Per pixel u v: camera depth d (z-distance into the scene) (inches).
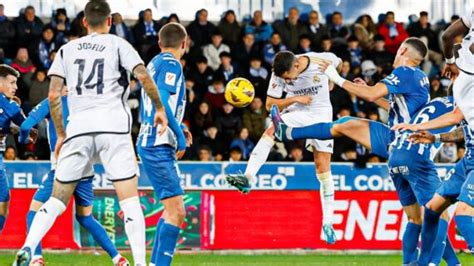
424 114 1076.5
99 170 1609.3
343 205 1675.7
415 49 1095.0
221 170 1657.2
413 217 1103.0
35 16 1988.2
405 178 1089.4
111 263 1387.8
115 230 1611.7
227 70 1977.1
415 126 1015.6
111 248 1109.1
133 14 2145.7
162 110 917.8
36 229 909.2
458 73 1084.5
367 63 2047.2
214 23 2154.3
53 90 931.3
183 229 1641.2
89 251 1600.6
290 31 2068.2
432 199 1039.0
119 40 925.8
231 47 2032.5
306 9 2177.7
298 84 1224.2
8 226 1588.3
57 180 921.5
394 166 1092.5
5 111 1173.7
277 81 1224.2
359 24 2111.2
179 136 963.3
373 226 1685.5
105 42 925.2
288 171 1674.5
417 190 1080.8
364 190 1684.3
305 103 1210.6
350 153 1829.5
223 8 2162.9
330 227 1290.6
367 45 2097.7
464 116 984.9
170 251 987.9
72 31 1969.7
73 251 1595.7
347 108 1921.8
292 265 1398.9
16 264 900.0
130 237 911.7
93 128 909.2
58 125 947.3
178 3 2161.7
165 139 984.3
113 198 1611.7
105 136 909.2
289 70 1193.4
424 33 2158.0
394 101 1093.1
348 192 1678.2
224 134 1889.8
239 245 1654.8
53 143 1127.6
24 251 896.3
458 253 1665.8
